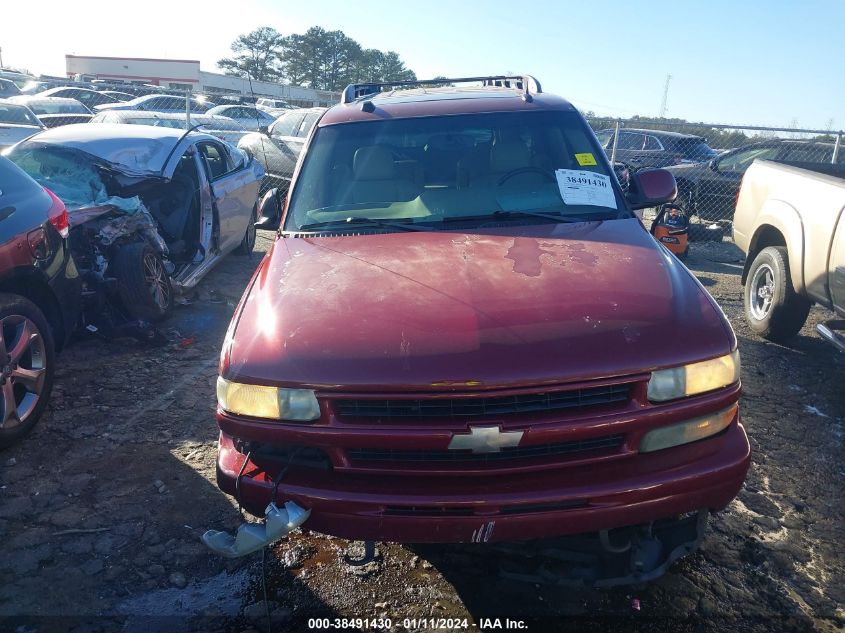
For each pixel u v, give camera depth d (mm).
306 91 53500
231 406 2467
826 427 4246
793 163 6344
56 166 5844
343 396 2314
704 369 2398
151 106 21797
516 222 3416
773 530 3225
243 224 7941
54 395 4547
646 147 14500
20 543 3084
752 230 5949
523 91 4492
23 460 3762
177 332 5824
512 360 2297
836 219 4762
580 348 2344
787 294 5406
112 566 2953
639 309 2529
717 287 7680
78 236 5383
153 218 6340
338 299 2645
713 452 2477
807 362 5340
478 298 2576
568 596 2785
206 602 2762
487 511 2311
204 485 3555
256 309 2730
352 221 3496
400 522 2330
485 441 2271
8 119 12602
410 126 3938
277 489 2416
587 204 3539
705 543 3109
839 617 2693
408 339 2387
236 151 8258
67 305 4445
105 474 3643
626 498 2322
